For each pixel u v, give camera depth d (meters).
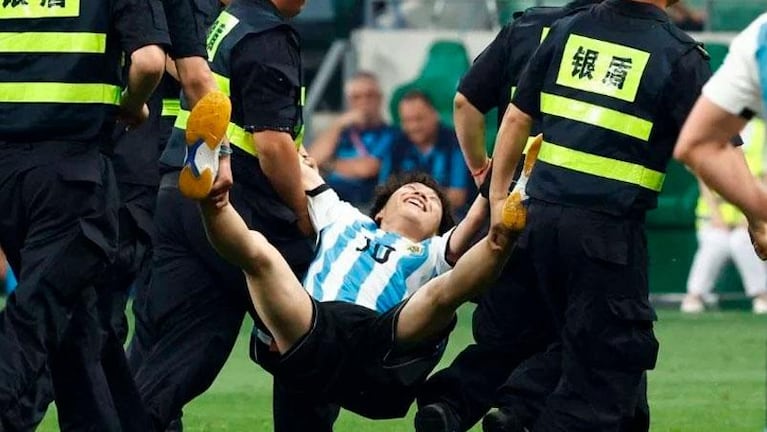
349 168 58.16
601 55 23.16
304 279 25.22
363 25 62.47
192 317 25.34
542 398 24.03
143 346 26.47
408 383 23.66
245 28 25.38
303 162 26.06
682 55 22.89
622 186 22.94
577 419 22.98
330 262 24.95
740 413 35.00
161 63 22.70
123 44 22.67
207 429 31.62
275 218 25.64
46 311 22.12
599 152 22.98
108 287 23.91
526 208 22.36
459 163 57.53
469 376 25.05
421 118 57.62
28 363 21.89
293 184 25.42
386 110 58.09
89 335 23.06
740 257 58.62
